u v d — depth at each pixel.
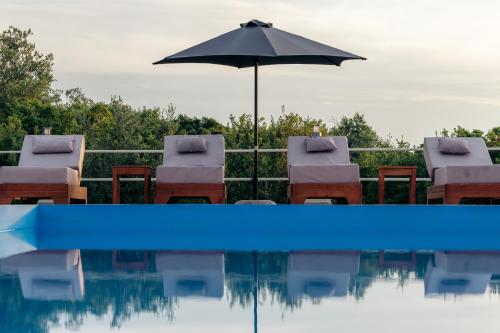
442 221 6.84
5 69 36.69
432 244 6.13
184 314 3.08
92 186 12.41
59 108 25.20
